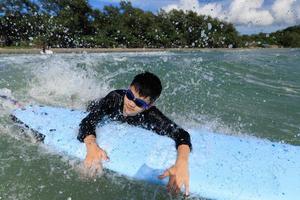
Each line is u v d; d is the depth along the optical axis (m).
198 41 44.53
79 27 37.38
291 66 14.84
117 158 3.27
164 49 43.22
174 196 2.90
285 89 8.31
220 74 10.44
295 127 5.21
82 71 8.46
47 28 30.53
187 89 7.62
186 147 2.59
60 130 3.87
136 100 2.90
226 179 3.02
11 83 6.98
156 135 3.58
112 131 3.55
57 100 5.78
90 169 3.21
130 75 8.90
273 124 5.33
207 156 3.35
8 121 4.26
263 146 3.70
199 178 3.01
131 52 33.66
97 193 2.92
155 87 2.86
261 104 6.61
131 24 44.06
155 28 44.97
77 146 3.56
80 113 4.34
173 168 2.35
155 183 3.02
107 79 7.99
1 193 2.83
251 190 2.90
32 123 4.05
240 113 5.87
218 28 42.25
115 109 3.13
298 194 2.87
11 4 29.31
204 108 6.07
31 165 3.31
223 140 3.76
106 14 42.19
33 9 30.33
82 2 36.66
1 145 3.72
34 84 6.84
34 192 2.88
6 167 3.25
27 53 21.58
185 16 43.88
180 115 5.55
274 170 3.19
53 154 3.54
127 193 2.93
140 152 3.34
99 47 38.22
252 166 3.23
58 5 34.00
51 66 9.02
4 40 28.91
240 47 51.12
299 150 3.65
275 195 2.85
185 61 14.77
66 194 2.88
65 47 32.84
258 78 10.12
